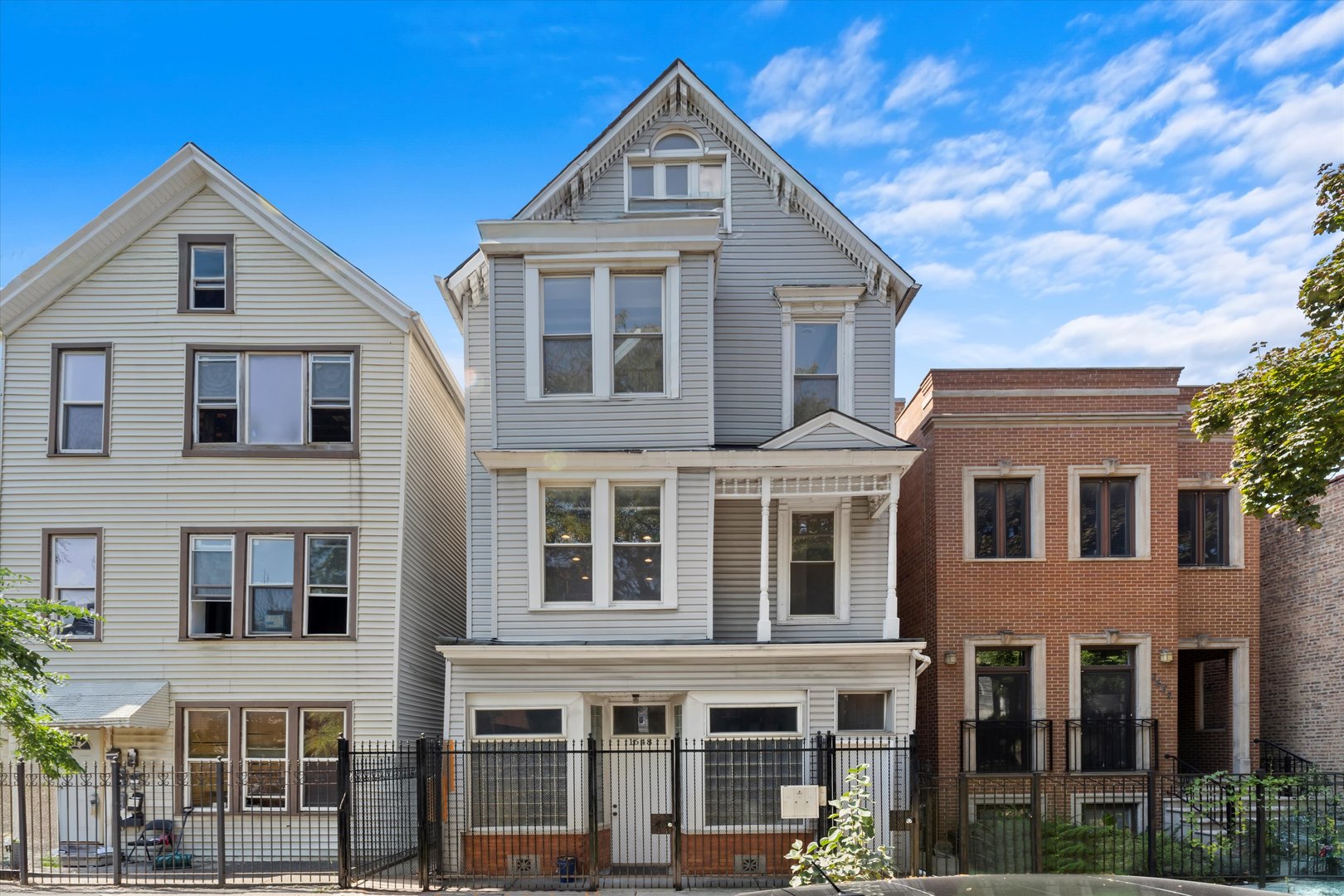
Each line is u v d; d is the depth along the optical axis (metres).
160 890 12.43
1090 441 16.94
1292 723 18.27
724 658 14.57
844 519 15.84
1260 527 19.56
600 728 15.38
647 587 14.91
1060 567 16.77
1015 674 16.81
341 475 15.80
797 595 15.91
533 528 14.82
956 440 17.00
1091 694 16.77
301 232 15.98
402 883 12.97
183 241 16.11
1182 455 17.44
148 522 15.64
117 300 16.03
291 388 16.03
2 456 15.74
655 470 14.78
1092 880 4.85
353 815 13.22
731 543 15.88
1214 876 13.16
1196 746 18.14
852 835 10.77
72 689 15.09
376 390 15.95
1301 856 13.61
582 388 15.20
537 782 14.33
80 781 14.97
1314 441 11.77
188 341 15.95
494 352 15.12
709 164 16.88
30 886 12.65
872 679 14.68
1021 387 17.08
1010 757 16.45
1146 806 15.94
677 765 13.01
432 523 17.62
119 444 15.77
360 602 15.54
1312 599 17.72
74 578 15.62
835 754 14.13
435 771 13.76
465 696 14.51
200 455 15.77
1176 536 16.78
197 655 15.38
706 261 15.11
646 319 15.27
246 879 13.05
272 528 15.64
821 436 14.98
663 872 13.78
